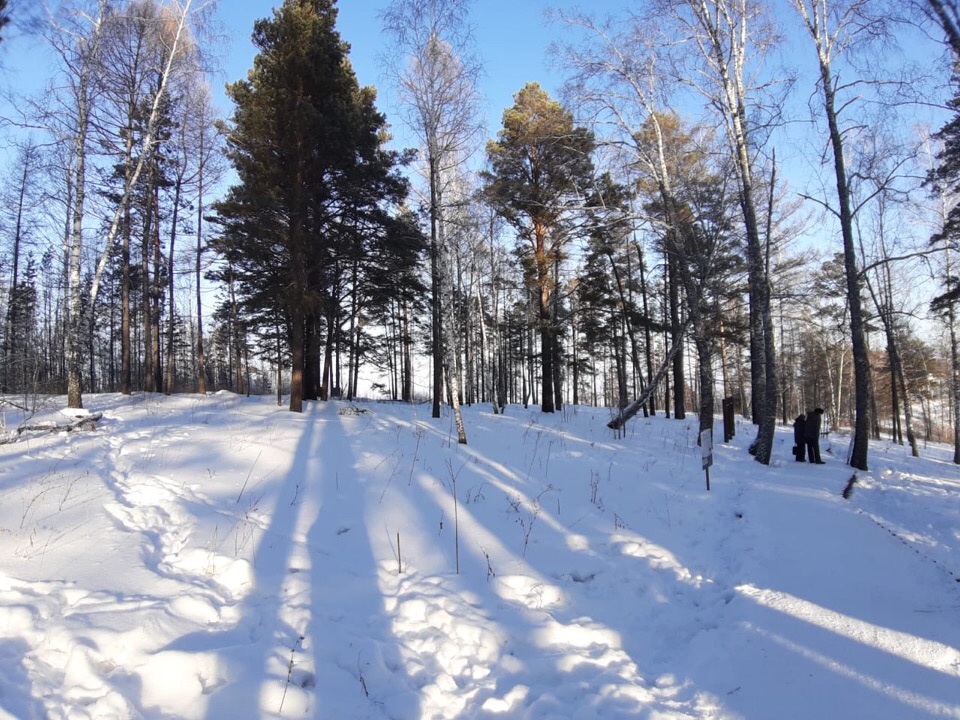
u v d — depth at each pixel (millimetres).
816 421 13594
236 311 23266
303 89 15898
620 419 16469
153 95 14086
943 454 24531
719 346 26141
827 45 12484
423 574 5988
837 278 19031
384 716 3688
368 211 17812
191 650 4035
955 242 17109
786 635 4840
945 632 4844
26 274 31000
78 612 4285
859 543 7277
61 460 8148
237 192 16297
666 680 4367
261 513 7227
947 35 5852
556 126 16156
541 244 20719
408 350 32750
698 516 8711
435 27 12359
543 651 4703
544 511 8383
